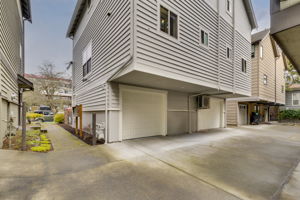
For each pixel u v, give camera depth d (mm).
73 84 11438
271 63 14625
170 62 5051
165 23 4992
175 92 7918
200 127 9375
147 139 6449
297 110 16812
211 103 10398
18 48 9906
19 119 10273
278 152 4848
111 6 5523
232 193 2490
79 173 3121
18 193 2367
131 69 4262
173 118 7789
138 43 4266
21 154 4078
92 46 7531
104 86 6031
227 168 3506
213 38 6859
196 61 5977
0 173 2955
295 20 2520
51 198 2273
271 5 2799
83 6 8789
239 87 8836
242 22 9391
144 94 6883
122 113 6184
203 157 4238
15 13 8562
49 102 22062
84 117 8742
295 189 2650
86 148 4965
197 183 2797
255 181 2906
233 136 7605
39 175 2975
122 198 2312
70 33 11305
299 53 3818
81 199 2271
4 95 5605
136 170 3318
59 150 4727
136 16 4250
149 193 2455
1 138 4871
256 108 15836
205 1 6492
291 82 20109
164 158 4105
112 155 4285
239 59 8906
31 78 22500
